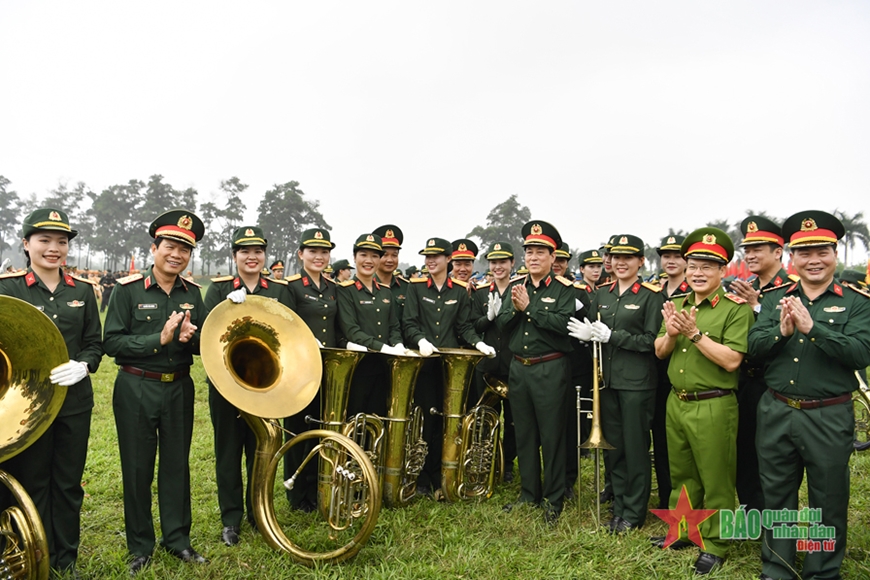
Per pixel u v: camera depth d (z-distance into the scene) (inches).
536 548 165.5
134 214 2817.4
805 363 138.8
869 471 221.8
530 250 194.2
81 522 178.2
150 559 150.9
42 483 138.3
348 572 146.5
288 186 2571.4
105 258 2861.7
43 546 122.3
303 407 150.3
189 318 145.2
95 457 236.7
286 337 158.6
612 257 195.2
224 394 137.2
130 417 148.1
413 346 216.4
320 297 198.4
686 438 160.9
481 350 202.7
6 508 135.1
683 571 148.3
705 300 163.5
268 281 185.2
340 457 163.6
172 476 154.3
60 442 140.6
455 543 167.2
